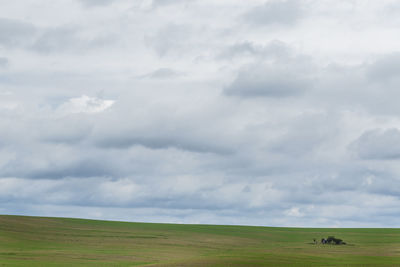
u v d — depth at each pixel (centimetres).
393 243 15988
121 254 10906
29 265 8375
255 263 7769
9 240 13525
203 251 12512
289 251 11650
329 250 12256
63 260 9456
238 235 18350
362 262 8338
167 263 7888
